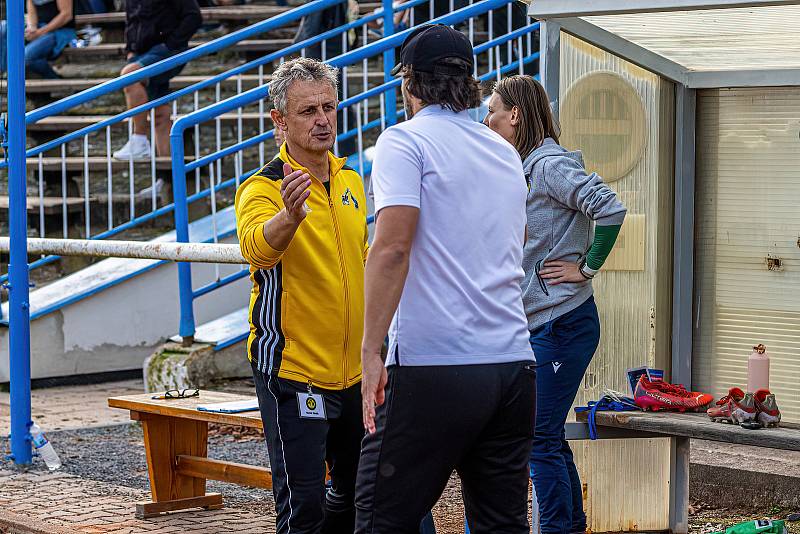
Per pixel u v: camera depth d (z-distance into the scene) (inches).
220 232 852.6
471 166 323.0
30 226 955.3
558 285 428.1
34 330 828.6
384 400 319.3
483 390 315.9
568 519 432.1
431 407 315.0
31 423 621.9
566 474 434.3
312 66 387.5
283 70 387.2
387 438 318.7
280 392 381.7
